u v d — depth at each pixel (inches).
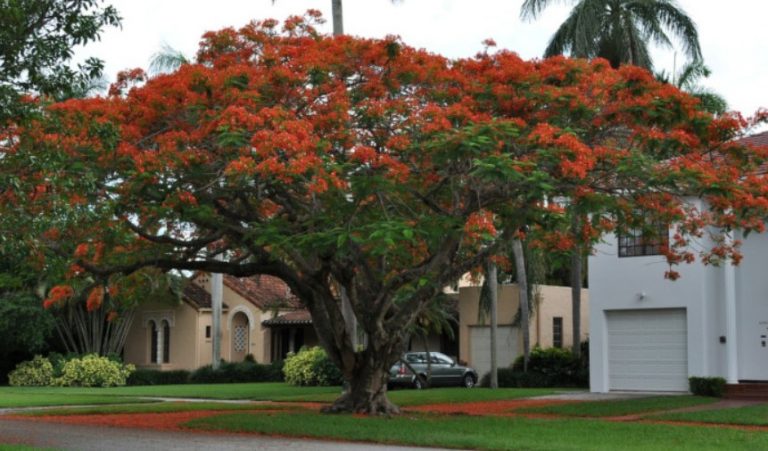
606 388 1040.2
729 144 660.1
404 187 618.5
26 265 651.5
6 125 477.1
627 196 684.1
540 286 1459.2
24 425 680.4
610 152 620.1
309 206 648.4
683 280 986.7
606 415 756.6
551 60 668.7
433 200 675.4
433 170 638.5
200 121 618.5
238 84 636.1
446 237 704.4
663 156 662.5
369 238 554.9
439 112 616.1
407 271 709.3
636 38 1197.1
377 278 738.2
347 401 748.6
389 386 1258.0
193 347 1635.1
